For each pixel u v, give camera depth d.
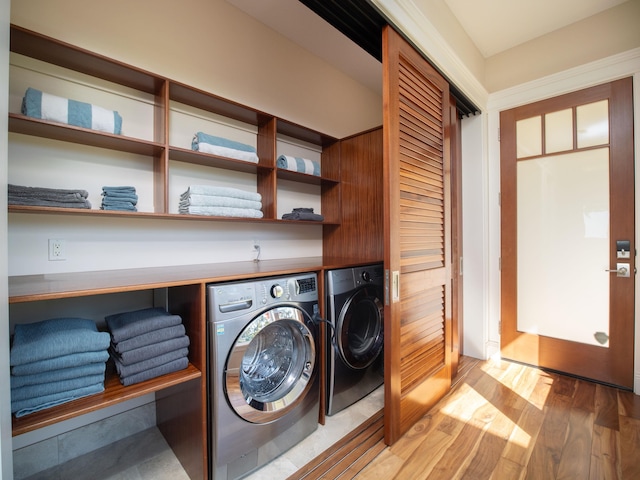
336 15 1.47
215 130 2.03
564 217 2.36
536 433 1.65
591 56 2.24
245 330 1.36
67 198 1.31
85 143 1.52
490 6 2.12
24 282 1.19
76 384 1.08
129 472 1.42
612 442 1.56
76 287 1.07
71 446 1.50
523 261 2.55
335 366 1.86
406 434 1.66
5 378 0.65
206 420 1.29
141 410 1.71
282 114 2.43
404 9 1.54
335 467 1.44
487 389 2.15
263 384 1.56
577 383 2.24
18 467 1.37
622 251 2.13
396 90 1.58
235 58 2.13
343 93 3.01
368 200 2.38
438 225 2.01
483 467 1.41
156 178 1.71
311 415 1.68
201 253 1.97
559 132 2.38
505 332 2.65
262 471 1.43
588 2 2.10
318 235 2.72
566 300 2.36
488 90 2.73
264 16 2.23
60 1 1.45
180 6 1.86
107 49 1.58
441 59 1.95
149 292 1.72
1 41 0.62
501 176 2.65
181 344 1.31
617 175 2.14
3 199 0.66
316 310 1.69
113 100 1.62
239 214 1.83
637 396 2.03
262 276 1.50
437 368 1.97
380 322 2.23
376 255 2.33
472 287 2.74
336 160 2.60
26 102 1.23
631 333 2.10
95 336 1.12
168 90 1.59
